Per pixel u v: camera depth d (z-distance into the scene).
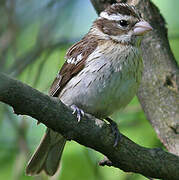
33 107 7.82
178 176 8.64
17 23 11.16
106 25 10.45
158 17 10.55
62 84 10.16
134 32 10.12
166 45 10.38
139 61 9.95
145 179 10.98
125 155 8.53
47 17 11.63
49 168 10.59
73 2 11.95
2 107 11.45
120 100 9.76
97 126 8.38
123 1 10.88
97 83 9.62
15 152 11.89
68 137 8.34
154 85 10.03
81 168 11.39
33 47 12.19
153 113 9.95
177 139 9.64
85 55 9.95
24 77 12.52
